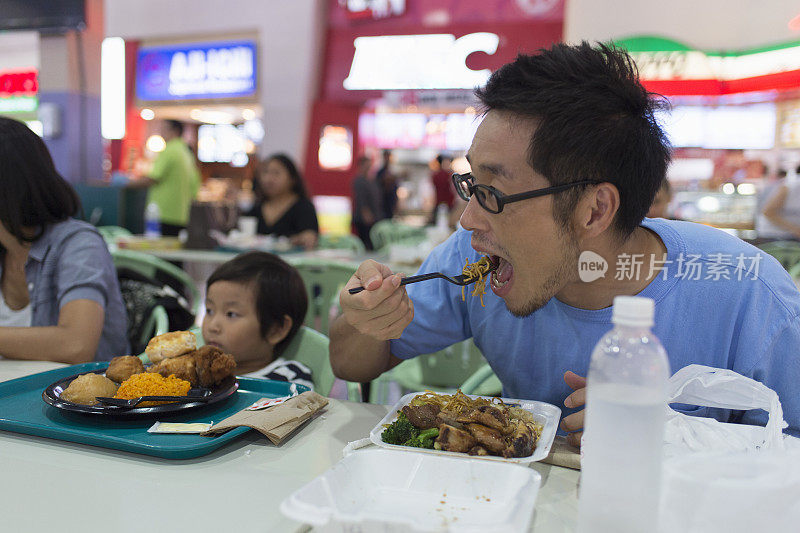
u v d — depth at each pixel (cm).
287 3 755
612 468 57
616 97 80
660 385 58
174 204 565
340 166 782
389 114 823
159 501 73
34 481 77
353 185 734
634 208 85
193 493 75
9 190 146
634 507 57
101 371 124
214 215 377
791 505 57
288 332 157
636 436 57
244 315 152
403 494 71
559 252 85
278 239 391
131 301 181
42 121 655
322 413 105
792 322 95
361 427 99
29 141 149
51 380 117
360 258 357
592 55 83
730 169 448
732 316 97
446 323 122
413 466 73
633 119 81
